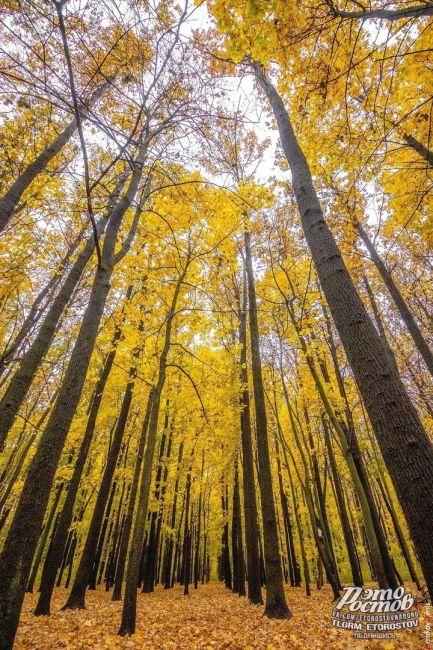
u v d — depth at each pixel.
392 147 5.64
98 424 11.74
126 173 5.69
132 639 4.67
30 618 6.16
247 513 8.80
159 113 3.68
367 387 2.53
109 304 10.84
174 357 9.12
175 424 12.89
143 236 6.84
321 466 14.19
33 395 12.63
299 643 4.66
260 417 7.29
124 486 14.42
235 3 2.71
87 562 7.78
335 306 2.99
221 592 13.48
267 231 9.70
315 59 4.10
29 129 5.81
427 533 1.94
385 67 4.43
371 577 17.66
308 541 13.65
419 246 8.36
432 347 11.60
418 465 2.11
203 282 7.58
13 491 12.27
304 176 3.89
